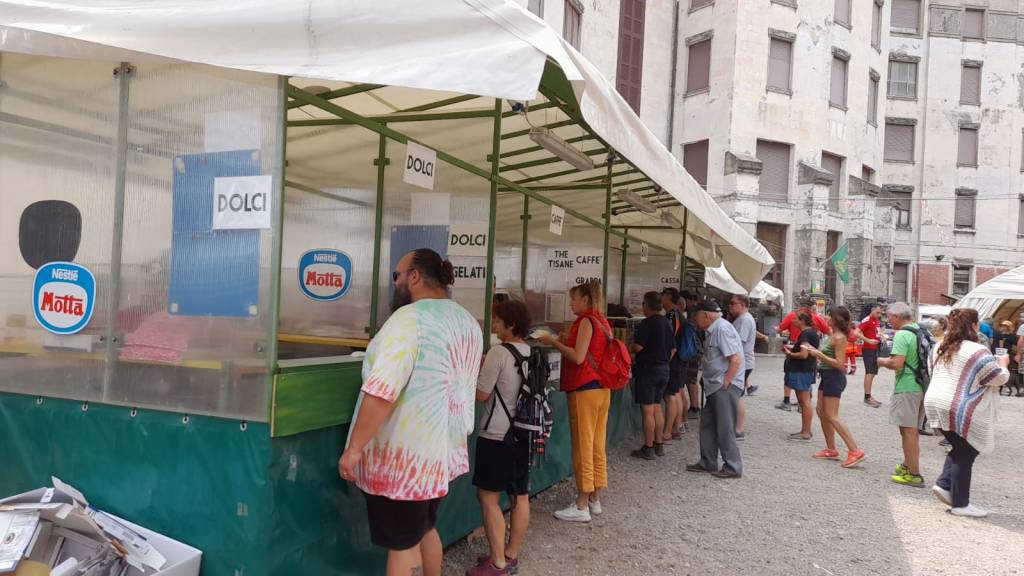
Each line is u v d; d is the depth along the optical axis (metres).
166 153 2.97
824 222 25.14
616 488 6.10
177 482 2.82
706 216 6.02
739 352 6.64
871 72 28.89
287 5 2.53
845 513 5.65
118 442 2.95
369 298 4.66
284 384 2.72
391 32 2.47
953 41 33.72
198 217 2.89
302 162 4.86
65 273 3.13
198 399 2.82
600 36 16.97
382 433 2.79
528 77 2.41
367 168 4.73
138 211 3.01
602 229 7.54
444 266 3.15
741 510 5.59
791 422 10.09
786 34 24.91
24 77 3.22
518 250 6.33
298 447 2.85
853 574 4.36
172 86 2.97
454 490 4.20
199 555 2.73
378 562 3.40
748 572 4.30
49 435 3.10
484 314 4.71
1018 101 33.91
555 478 5.97
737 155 24.22
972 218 33.88
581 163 4.90
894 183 33.72
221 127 2.88
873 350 11.94
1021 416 11.72
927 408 5.79
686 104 25.83
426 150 4.25
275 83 2.79
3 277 3.24
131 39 2.64
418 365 2.81
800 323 8.72
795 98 25.09
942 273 33.59
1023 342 14.51
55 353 3.13
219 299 2.81
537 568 4.18
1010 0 33.75
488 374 3.87
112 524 2.71
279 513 2.75
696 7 25.56
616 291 9.48
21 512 2.59
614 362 5.03
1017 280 11.19
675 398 8.19
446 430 2.89
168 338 2.90
